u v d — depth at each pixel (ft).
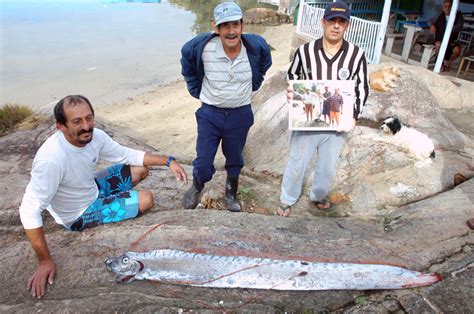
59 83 45.19
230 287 9.68
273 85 25.34
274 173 17.34
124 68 51.37
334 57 11.07
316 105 11.52
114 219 12.03
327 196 14.49
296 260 10.14
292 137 12.46
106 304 9.14
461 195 13.20
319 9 36.14
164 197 14.32
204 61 11.08
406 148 15.48
